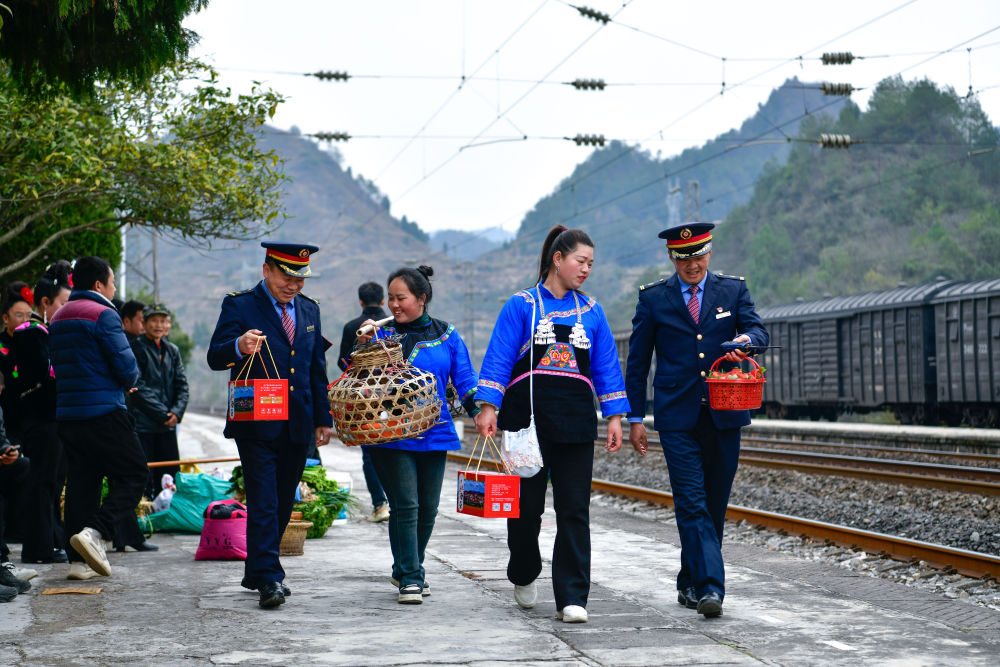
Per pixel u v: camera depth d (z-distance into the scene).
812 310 32.38
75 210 15.29
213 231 13.70
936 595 5.86
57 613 5.00
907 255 104.81
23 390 6.61
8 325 6.72
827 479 13.59
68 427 5.96
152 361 8.23
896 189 123.31
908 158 131.62
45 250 15.93
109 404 6.00
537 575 5.15
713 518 5.38
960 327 25.97
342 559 6.93
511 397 4.94
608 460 18.28
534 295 5.02
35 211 12.98
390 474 5.39
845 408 32.19
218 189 12.88
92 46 5.90
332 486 8.50
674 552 7.40
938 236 102.12
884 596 5.77
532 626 4.77
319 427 5.59
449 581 6.05
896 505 11.56
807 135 156.38
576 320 4.98
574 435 4.89
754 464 16.09
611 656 4.17
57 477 6.82
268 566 5.21
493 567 6.58
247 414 5.20
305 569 6.48
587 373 5.00
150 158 12.45
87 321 5.97
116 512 6.00
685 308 5.35
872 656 4.22
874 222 120.62
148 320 8.22
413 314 5.48
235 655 4.15
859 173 137.88
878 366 29.09
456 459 17.97
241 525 6.81
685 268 5.35
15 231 12.42
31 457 6.66
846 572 6.64
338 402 5.20
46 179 11.78
